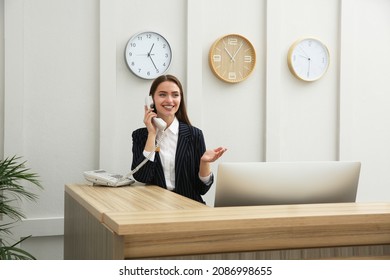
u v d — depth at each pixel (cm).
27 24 377
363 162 469
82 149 392
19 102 373
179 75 416
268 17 435
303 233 177
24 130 378
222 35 426
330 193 223
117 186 294
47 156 384
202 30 421
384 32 472
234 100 432
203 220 164
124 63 401
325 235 179
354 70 464
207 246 166
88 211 220
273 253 173
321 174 221
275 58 438
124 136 402
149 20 406
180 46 415
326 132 459
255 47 437
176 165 320
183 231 162
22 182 377
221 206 214
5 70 368
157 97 328
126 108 402
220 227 165
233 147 432
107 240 175
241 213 179
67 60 387
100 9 389
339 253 181
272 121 438
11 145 372
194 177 325
